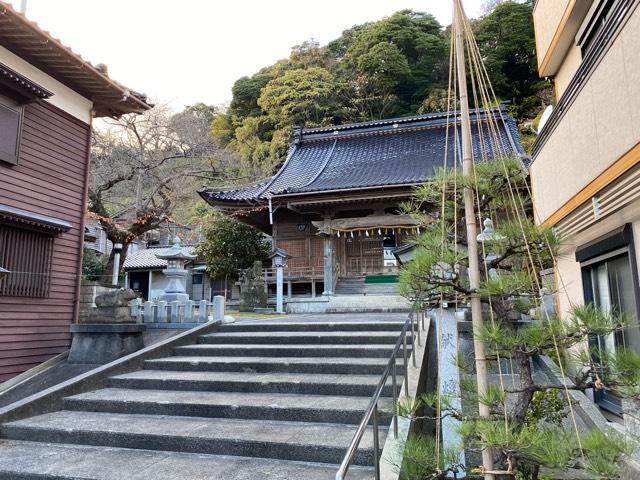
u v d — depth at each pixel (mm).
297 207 16688
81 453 4258
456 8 2924
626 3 3678
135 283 26656
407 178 15586
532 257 2801
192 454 4191
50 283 9008
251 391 5570
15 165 8352
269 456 4023
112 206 20141
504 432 2178
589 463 2035
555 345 2385
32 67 8836
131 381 5969
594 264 5031
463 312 5859
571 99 5117
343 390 5258
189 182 17594
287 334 7453
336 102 33906
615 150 3984
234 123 35812
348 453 2506
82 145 10195
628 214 4043
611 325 2350
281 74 37031
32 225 8422
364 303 14578
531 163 7199
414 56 34594
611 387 2295
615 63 3910
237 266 19844
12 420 4914
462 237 2984
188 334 7605
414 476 2574
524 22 30797
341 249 18469
